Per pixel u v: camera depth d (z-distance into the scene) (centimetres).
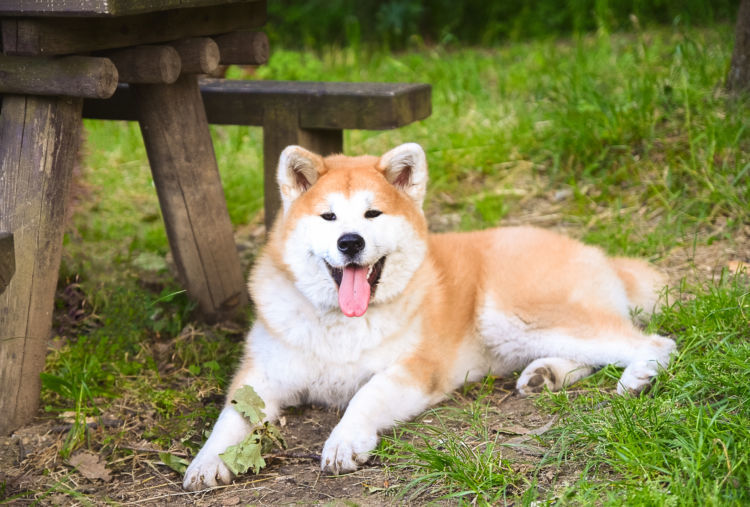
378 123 500
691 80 703
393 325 396
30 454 376
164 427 404
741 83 664
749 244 538
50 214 391
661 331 446
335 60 1130
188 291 508
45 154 386
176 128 473
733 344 396
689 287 480
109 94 376
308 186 398
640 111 682
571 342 419
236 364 458
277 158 528
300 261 383
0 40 377
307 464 361
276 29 1348
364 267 376
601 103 691
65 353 459
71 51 371
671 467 298
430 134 787
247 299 533
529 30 1249
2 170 387
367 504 316
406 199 402
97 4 340
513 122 774
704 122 648
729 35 849
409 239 392
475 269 455
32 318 391
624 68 830
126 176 731
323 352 394
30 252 386
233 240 518
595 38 1070
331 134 544
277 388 404
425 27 1343
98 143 785
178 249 497
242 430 369
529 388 404
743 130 614
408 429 376
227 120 535
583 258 446
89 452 377
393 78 980
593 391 387
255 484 345
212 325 510
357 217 373
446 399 415
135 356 471
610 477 308
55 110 387
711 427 310
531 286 432
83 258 565
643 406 344
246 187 714
